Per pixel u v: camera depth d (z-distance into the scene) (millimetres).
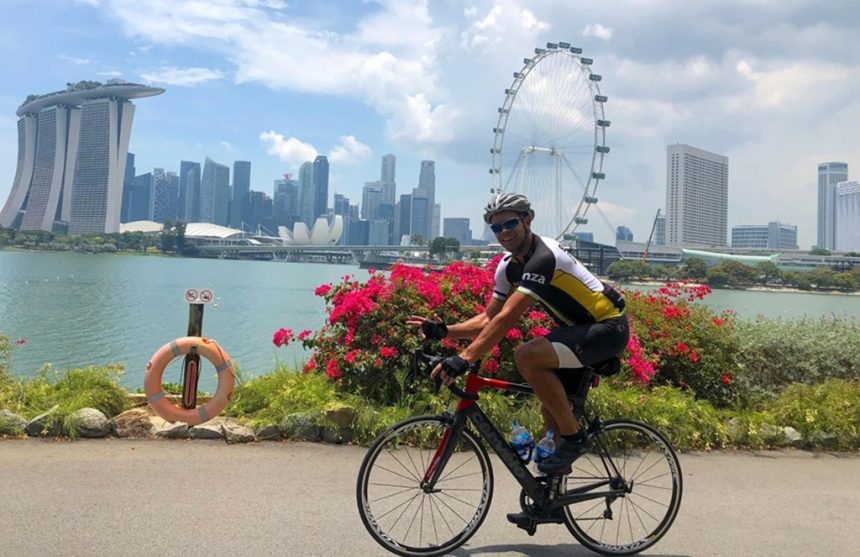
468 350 3342
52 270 75562
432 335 3717
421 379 5953
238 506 4113
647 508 3859
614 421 3809
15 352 20578
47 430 5441
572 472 3703
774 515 4426
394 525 3645
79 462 4859
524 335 6133
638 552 3715
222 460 5059
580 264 3516
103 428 5512
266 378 6660
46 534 3596
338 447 5539
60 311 33906
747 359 7664
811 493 4938
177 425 5652
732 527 4176
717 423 6254
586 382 3557
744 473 5426
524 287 3332
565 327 3502
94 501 4102
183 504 4113
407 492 3684
